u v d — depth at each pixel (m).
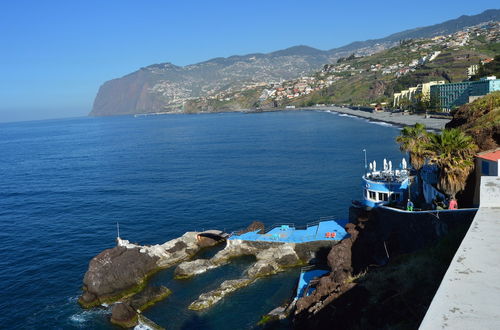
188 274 44.41
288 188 85.44
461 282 9.66
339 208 68.75
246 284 41.28
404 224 34.84
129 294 41.78
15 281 47.28
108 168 132.62
